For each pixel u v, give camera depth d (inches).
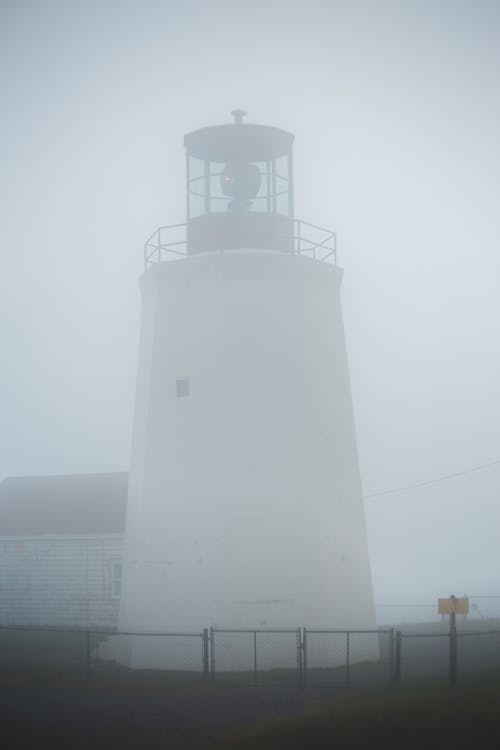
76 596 1596.9
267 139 1159.0
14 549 1638.8
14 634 1422.2
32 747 679.7
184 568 1090.7
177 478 1112.2
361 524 1172.5
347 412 1182.3
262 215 1149.1
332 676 1003.3
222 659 1055.6
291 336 1125.1
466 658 1117.7
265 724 711.1
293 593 1079.6
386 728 649.6
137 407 1181.7
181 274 1139.9
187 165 1174.3
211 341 1119.6
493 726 633.6
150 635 1024.9
